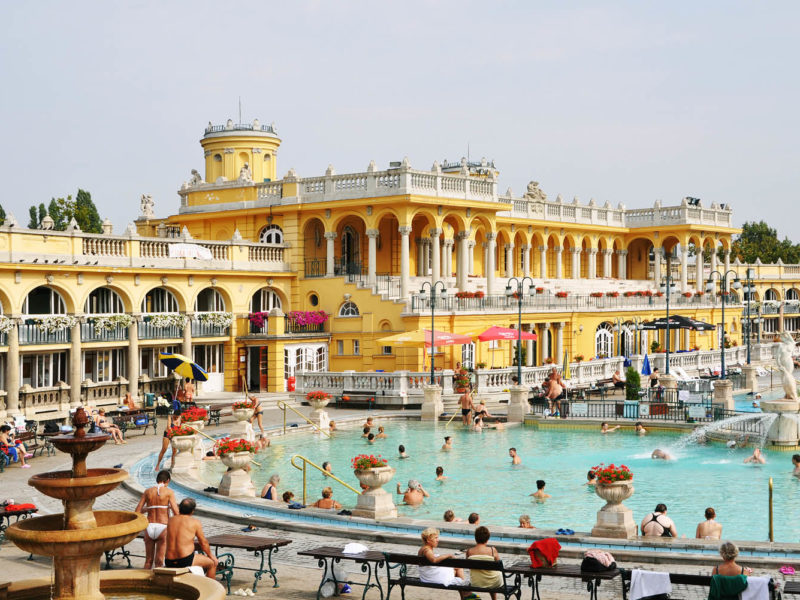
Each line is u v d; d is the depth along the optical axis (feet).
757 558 54.90
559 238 226.99
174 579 41.75
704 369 201.05
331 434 120.78
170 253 148.25
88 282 133.69
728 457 102.32
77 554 36.63
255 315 159.43
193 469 89.35
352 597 50.44
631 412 126.72
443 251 182.19
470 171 243.60
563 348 193.26
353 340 166.91
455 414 131.54
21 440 97.35
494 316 171.53
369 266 168.25
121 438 109.40
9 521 66.33
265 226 178.70
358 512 67.67
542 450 107.65
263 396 150.30
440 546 59.93
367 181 168.04
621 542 58.80
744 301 271.90
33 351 127.24
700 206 248.11
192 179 194.08
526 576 51.67
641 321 214.28
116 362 140.56
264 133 205.77
